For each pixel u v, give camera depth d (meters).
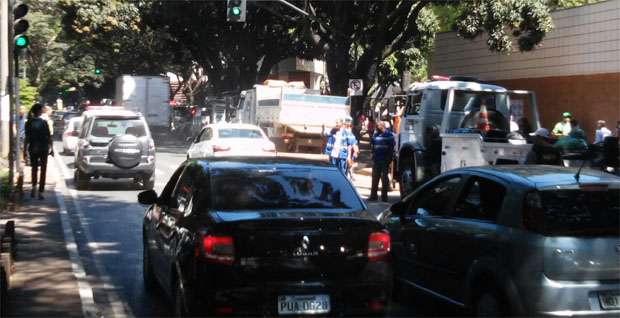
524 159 14.60
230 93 43.03
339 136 18.92
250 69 44.16
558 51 26.66
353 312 5.92
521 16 24.59
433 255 7.32
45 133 16.05
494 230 6.44
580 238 5.98
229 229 5.79
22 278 8.59
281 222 5.85
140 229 12.92
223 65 50.53
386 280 6.09
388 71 43.25
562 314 5.88
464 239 6.80
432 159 16.58
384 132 17.45
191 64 65.06
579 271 5.91
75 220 13.86
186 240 6.12
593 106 25.08
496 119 16.28
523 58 28.44
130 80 45.91
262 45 43.25
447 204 7.41
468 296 6.67
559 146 13.80
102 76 67.69
